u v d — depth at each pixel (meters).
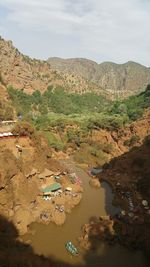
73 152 123.62
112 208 76.50
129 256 56.28
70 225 66.12
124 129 130.62
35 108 178.38
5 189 64.12
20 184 69.81
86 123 141.00
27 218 62.88
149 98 157.00
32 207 67.81
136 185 88.44
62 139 132.12
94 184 90.75
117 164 106.38
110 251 57.22
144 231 62.69
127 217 69.00
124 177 95.69
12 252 48.78
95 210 74.56
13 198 65.50
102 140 132.00
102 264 53.44
